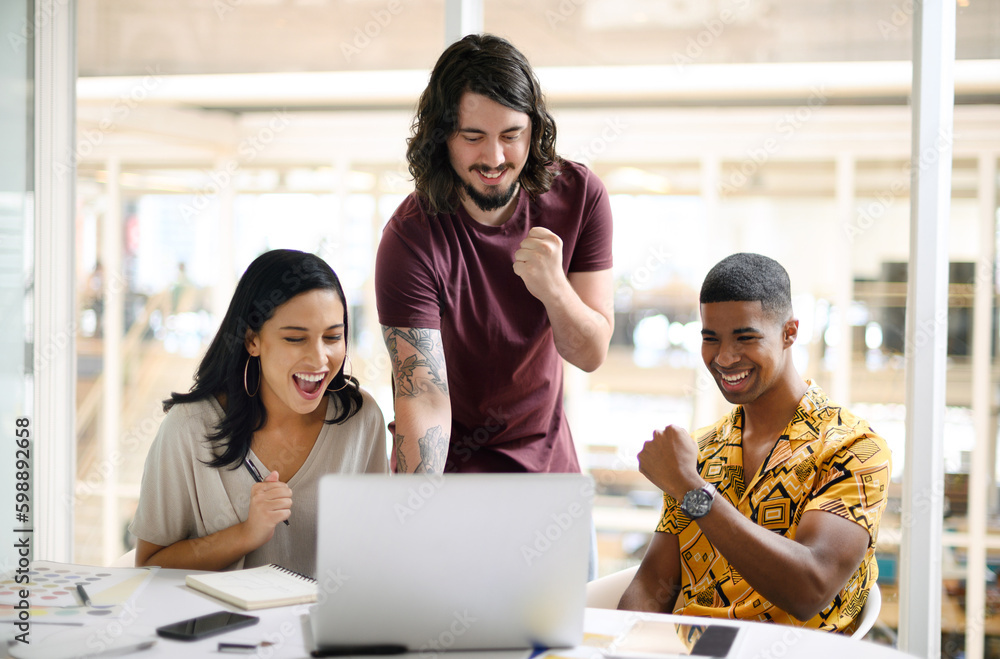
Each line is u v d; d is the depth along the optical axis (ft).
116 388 11.74
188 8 9.42
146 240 11.64
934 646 5.74
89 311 11.68
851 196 9.94
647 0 8.82
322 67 10.89
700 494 3.69
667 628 3.28
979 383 9.10
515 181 4.56
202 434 4.45
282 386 4.38
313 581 3.77
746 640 3.13
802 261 10.11
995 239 8.96
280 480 4.56
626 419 10.55
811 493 3.99
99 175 11.54
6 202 7.14
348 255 11.24
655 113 10.34
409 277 4.62
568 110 10.46
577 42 9.63
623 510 10.48
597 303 5.00
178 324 11.69
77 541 11.61
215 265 11.58
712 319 4.17
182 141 11.46
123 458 11.73
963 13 7.46
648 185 10.41
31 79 7.29
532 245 4.34
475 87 4.29
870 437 3.99
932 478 5.74
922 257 5.75
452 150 4.50
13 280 7.19
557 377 5.18
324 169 11.27
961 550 9.06
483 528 2.96
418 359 4.58
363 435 4.71
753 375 4.13
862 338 9.97
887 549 8.86
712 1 8.79
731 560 3.65
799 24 9.12
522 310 4.84
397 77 10.84
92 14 9.61
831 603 3.93
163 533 4.47
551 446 5.13
